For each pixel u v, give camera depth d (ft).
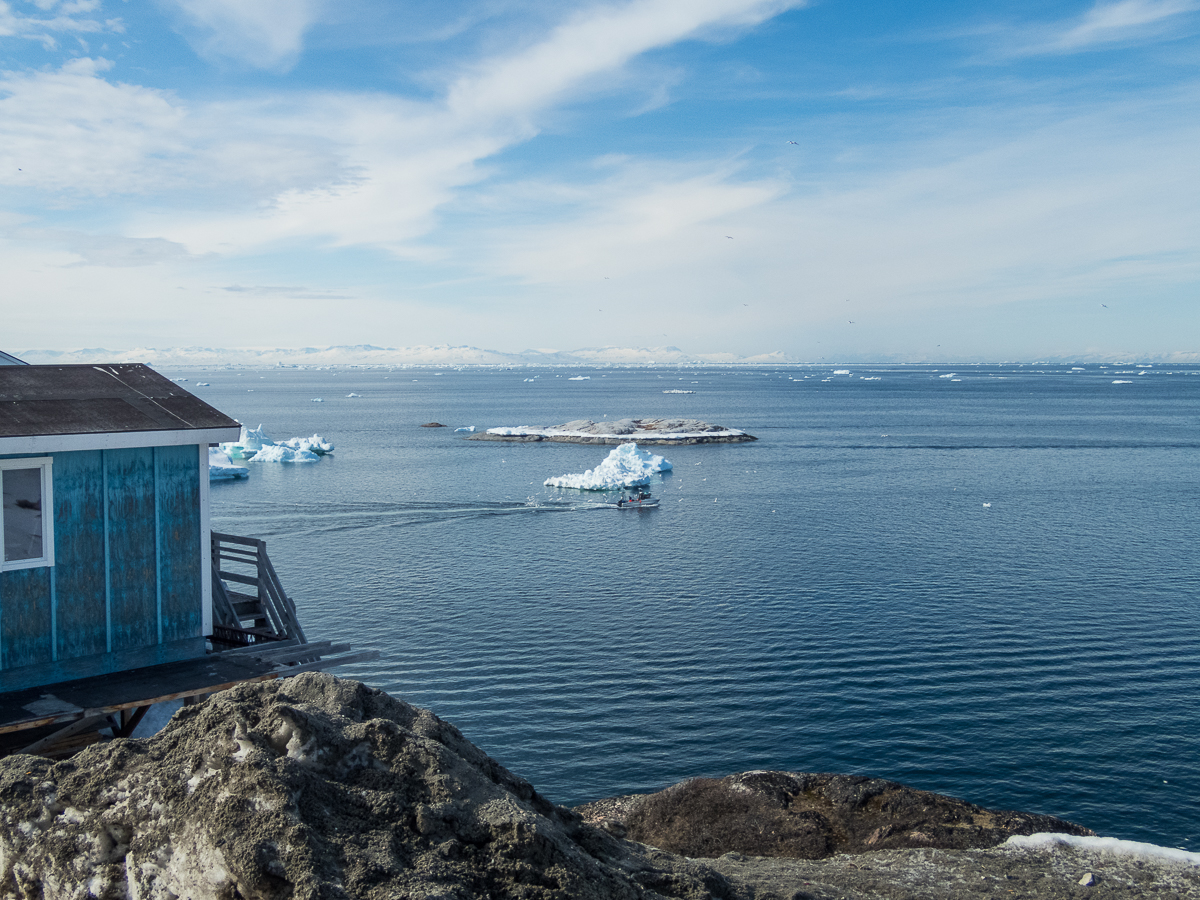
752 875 29.55
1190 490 226.38
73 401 40.75
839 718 79.00
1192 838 59.31
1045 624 106.83
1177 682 86.99
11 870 20.31
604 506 207.10
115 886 18.83
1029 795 65.31
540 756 72.13
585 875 19.40
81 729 36.40
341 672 91.35
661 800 41.04
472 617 112.16
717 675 90.02
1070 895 27.76
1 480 35.55
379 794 19.31
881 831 35.50
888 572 135.95
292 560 149.28
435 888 16.78
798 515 192.13
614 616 112.27
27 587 36.40
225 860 16.83
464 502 214.48
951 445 349.61
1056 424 457.68
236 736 19.22
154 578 40.47
